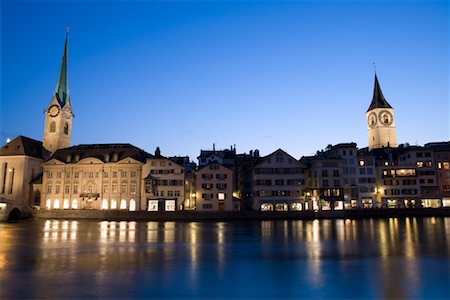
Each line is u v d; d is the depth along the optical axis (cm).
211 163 9631
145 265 2622
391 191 10369
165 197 9444
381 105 16738
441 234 4672
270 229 5744
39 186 10506
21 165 10519
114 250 3362
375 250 3288
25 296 1845
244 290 1967
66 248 3488
